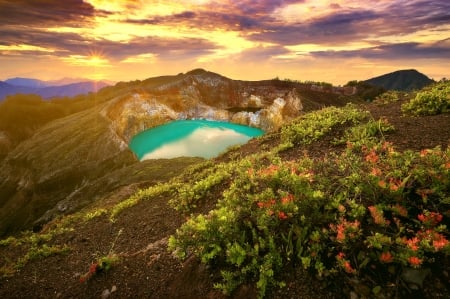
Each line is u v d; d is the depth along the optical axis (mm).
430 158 5027
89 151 70938
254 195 5750
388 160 5590
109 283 6129
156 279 5613
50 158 71125
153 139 79625
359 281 3619
